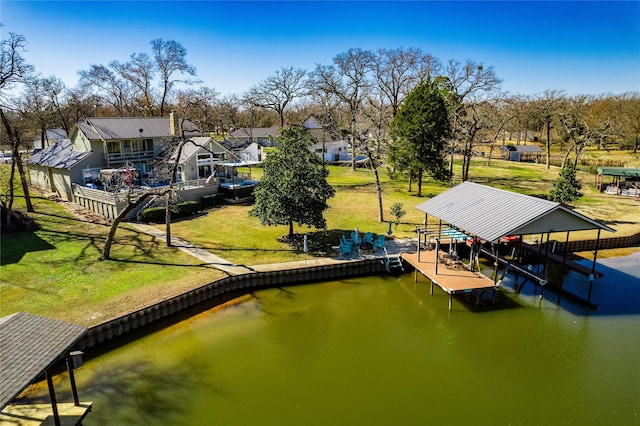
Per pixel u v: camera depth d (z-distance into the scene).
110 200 29.44
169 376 14.38
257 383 14.09
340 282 22.52
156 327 17.50
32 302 17.41
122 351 15.78
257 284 21.53
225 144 57.56
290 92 64.00
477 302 20.30
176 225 29.02
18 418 11.49
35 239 25.00
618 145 76.81
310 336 17.22
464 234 23.77
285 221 24.08
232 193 36.22
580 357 15.65
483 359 15.62
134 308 17.33
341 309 19.62
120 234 26.55
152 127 39.09
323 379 14.37
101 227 27.94
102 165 36.31
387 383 14.16
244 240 26.17
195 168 37.19
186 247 24.66
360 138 32.19
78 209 32.34
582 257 26.14
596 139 52.47
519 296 21.00
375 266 23.59
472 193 22.56
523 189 42.59
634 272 23.73
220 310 19.17
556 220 18.14
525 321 18.48
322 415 12.54
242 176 44.22
